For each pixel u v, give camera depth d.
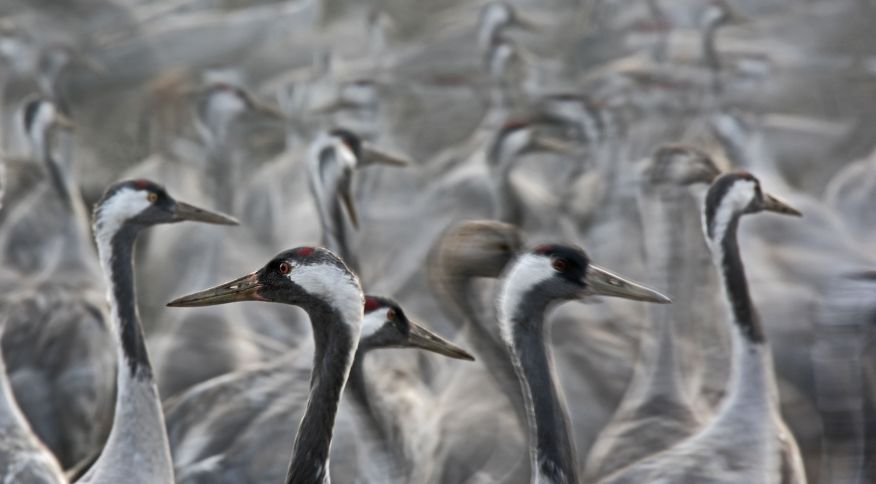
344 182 13.97
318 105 21.59
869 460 12.44
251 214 19.19
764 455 10.34
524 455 10.91
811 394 13.65
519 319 9.09
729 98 23.20
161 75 22.98
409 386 12.36
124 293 10.27
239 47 25.38
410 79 24.48
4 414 9.85
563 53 26.55
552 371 9.09
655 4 25.89
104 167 22.08
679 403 11.07
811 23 25.97
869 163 19.22
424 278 15.31
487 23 25.11
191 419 11.35
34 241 16.31
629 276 15.66
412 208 18.09
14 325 13.31
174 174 18.94
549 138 18.50
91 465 10.82
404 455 11.16
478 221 11.37
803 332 13.96
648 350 11.45
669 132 20.97
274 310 14.48
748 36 26.09
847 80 24.27
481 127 22.27
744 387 10.54
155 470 10.02
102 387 13.24
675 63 24.27
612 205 16.81
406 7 28.64
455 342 12.82
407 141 22.86
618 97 21.36
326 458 8.31
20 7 25.19
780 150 21.39
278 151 22.23
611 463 10.74
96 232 10.49
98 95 24.00
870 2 26.09
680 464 10.20
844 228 17.09
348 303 8.30
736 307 10.70
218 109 18.95
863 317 12.38
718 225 10.89
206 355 13.52
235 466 10.91
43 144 16.36
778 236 16.00
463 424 11.54
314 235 17.86
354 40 26.50
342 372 8.34
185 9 26.98
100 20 25.77
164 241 16.36
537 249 9.11
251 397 11.45
